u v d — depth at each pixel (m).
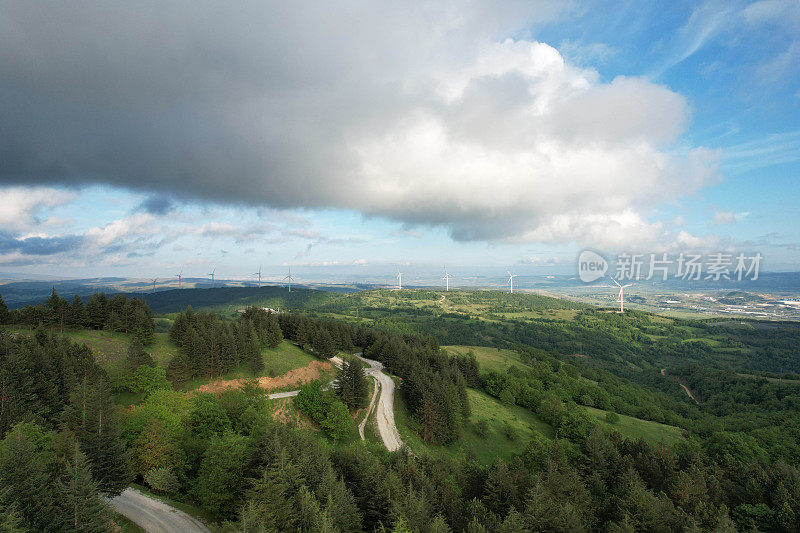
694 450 93.12
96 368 86.88
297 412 100.88
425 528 43.75
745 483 69.69
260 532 35.03
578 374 197.62
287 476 46.44
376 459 61.06
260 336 137.88
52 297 119.50
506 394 143.38
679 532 49.12
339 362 157.38
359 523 47.03
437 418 104.38
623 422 134.25
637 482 64.06
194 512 52.44
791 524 55.09
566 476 62.25
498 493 56.09
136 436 64.19
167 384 92.69
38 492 35.75
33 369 74.94
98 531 35.97
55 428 66.56
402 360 148.38
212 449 51.81
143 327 122.81
